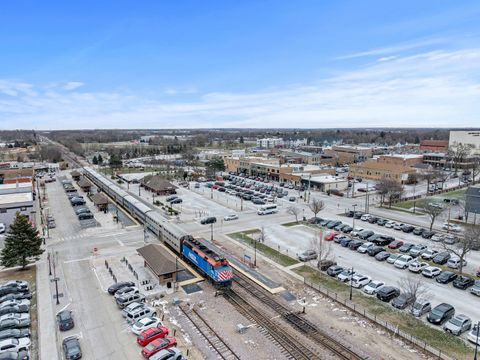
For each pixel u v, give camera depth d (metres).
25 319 33.00
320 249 46.69
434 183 106.75
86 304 37.06
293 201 89.06
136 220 72.19
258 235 61.06
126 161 182.62
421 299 37.22
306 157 159.12
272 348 29.80
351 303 37.44
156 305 37.09
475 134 173.25
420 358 28.50
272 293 39.94
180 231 52.84
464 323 32.25
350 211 75.75
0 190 78.69
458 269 46.81
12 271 45.78
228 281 40.88
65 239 59.16
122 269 46.22
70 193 101.25
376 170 119.06
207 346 30.06
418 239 59.47
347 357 28.52
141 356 28.59
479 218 67.00
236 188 105.75
